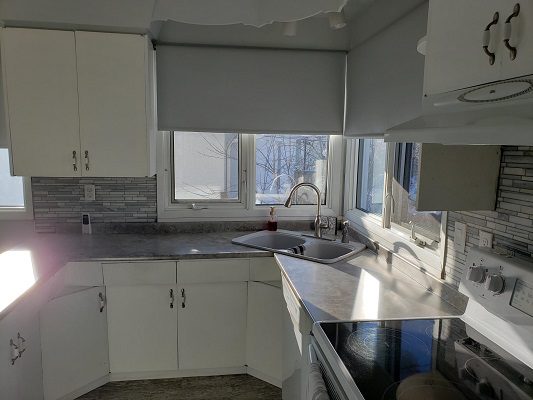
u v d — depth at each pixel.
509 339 1.26
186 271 2.38
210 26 2.66
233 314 2.49
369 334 1.37
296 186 2.77
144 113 2.42
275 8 1.80
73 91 2.36
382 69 2.25
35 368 2.04
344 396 1.13
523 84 0.82
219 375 2.61
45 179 2.73
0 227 2.74
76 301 2.24
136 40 2.35
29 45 2.29
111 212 2.84
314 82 2.80
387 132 1.24
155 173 2.75
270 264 2.44
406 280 1.95
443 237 1.74
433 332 1.39
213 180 2.98
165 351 2.47
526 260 1.28
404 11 1.98
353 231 2.80
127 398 2.38
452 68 1.07
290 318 1.98
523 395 1.05
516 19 0.83
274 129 2.82
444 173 1.40
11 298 1.68
